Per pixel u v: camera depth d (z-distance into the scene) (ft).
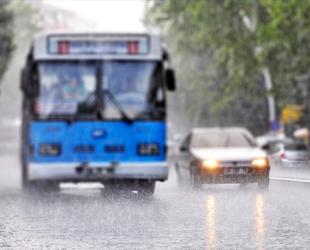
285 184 123.54
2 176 212.84
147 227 84.07
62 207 109.29
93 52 131.13
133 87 130.31
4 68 420.77
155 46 132.16
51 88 129.70
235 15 283.38
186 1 290.76
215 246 69.77
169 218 92.22
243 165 130.41
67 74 130.31
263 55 264.31
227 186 139.23
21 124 168.55
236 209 99.91
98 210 103.35
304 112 328.90
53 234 79.41
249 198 112.98
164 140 128.98
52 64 130.62
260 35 257.34
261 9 273.95
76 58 130.72
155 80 130.82
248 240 73.26
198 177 133.08
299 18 243.81
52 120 128.36
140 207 106.32
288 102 330.54
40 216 97.66
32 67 130.21
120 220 91.20
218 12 285.43
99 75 130.21
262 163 130.41
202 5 285.43
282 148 171.83
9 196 133.59
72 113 128.47
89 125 128.06
